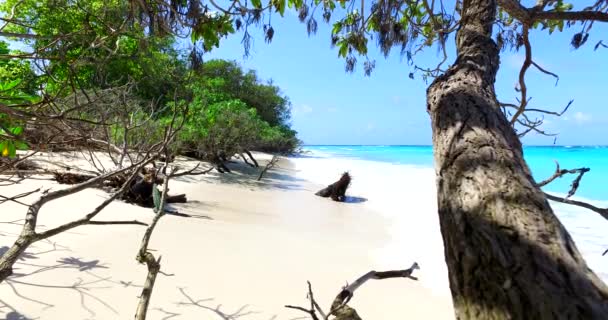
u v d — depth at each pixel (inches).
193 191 323.6
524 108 107.7
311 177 593.9
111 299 94.4
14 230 133.8
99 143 173.3
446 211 31.2
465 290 24.9
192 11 82.1
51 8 88.4
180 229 171.5
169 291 104.3
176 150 413.1
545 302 20.2
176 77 102.3
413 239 223.0
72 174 235.3
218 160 544.1
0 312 83.2
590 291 20.2
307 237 201.6
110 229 151.9
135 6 78.5
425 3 128.2
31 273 102.8
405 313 116.3
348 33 169.3
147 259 69.7
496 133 37.3
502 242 24.3
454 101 45.1
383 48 125.3
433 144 42.5
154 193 80.3
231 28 96.3
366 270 152.2
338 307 61.9
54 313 85.2
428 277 152.9
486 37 60.6
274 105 1759.4
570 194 80.4
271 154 1296.8
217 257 138.7
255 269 132.3
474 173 31.7
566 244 23.5
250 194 351.6
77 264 112.6
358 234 228.2
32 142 99.0
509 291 21.7
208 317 93.6
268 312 100.3
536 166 1002.1
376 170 804.6
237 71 1627.7
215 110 554.9
